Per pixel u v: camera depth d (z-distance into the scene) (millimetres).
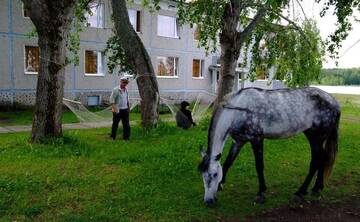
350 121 17156
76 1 9047
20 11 19609
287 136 5652
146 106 11953
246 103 5395
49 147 8617
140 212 5086
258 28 14797
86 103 22250
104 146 9344
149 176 6746
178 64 26719
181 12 14672
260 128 5398
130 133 11250
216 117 5277
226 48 12562
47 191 5816
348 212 5371
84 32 21750
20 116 17047
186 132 12016
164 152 8602
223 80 12719
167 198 5652
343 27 11594
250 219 5016
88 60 22359
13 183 6027
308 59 14469
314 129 5793
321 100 5812
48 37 8742
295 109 5551
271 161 8195
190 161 7891
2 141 9859
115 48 17562
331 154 5949
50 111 9078
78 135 11141
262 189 5648
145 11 24234
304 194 5902
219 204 5461
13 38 19500
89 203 5355
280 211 5332
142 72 11875
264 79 31547
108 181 6398
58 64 8961
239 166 7555
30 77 20234
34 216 4855
